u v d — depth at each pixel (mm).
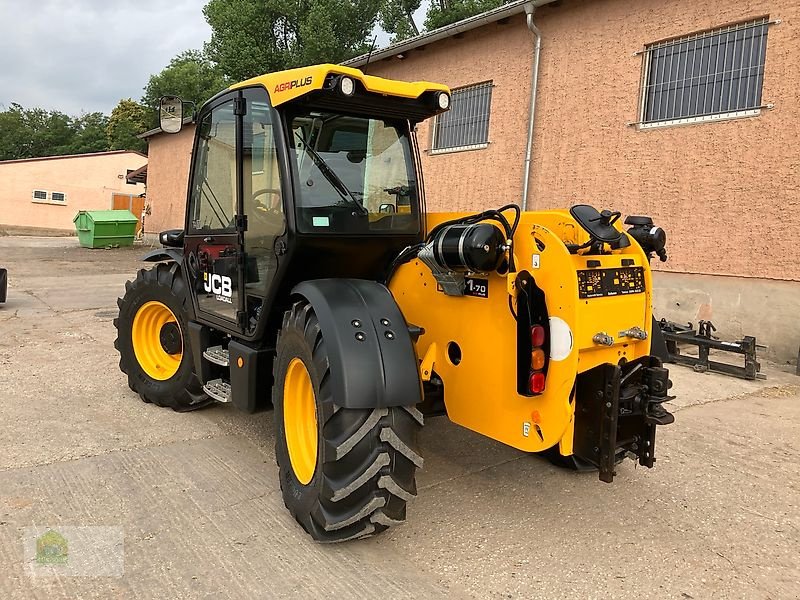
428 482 3623
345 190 3295
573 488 3586
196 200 4117
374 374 2641
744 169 7207
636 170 8336
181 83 43844
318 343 2805
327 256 3270
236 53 26297
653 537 3064
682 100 7906
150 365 4781
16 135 57344
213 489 3371
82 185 31734
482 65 10531
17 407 4586
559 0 8961
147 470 3578
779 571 2801
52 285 11500
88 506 3125
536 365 2682
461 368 3070
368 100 3145
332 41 24234
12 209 30125
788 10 6785
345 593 2498
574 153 9125
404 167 3545
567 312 2635
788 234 6855
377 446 2664
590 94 8891
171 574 2580
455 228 2840
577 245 2797
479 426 3006
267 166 3316
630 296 2953
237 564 2672
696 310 7680
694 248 7703
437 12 21453
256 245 3438
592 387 2764
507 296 2789
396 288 3449
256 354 3422
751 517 3303
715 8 7465
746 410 5129
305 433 3074
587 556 2871
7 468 3523
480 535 3027
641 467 3910
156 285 4625
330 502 2695
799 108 6723
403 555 2820
